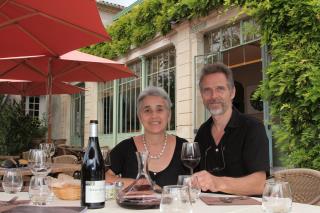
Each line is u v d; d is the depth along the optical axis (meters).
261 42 4.87
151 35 7.82
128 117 9.29
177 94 7.15
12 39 4.04
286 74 4.47
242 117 2.73
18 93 8.05
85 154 1.74
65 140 12.73
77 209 1.54
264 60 5.17
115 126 9.79
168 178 2.49
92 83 11.11
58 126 13.71
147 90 2.72
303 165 4.44
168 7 7.02
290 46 4.57
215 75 2.84
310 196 2.57
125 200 1.72
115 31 9.12
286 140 4.65
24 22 3.67
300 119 4.41
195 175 2.03
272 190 1.53
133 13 8.26
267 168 2.47
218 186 2.06
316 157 4.33
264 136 2.58
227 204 1.80
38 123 10.65
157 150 2.61
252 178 2.30
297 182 2.66
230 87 2.86
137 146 2.69
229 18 5.87
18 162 5.13
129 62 9.17
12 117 10.14
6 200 1.97
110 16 12.74
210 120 2.93
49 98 5.65
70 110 13.07
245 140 2.61
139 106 2.70
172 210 1.42
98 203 1.70
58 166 4.76
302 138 4.38
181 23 6.93
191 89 6.82
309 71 4.27
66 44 4.14
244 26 5.26
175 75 7.58
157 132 2.61
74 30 3.70
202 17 6.39
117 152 2.74
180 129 7.04
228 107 2.79
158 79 8.15
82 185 1.72
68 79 6.39
